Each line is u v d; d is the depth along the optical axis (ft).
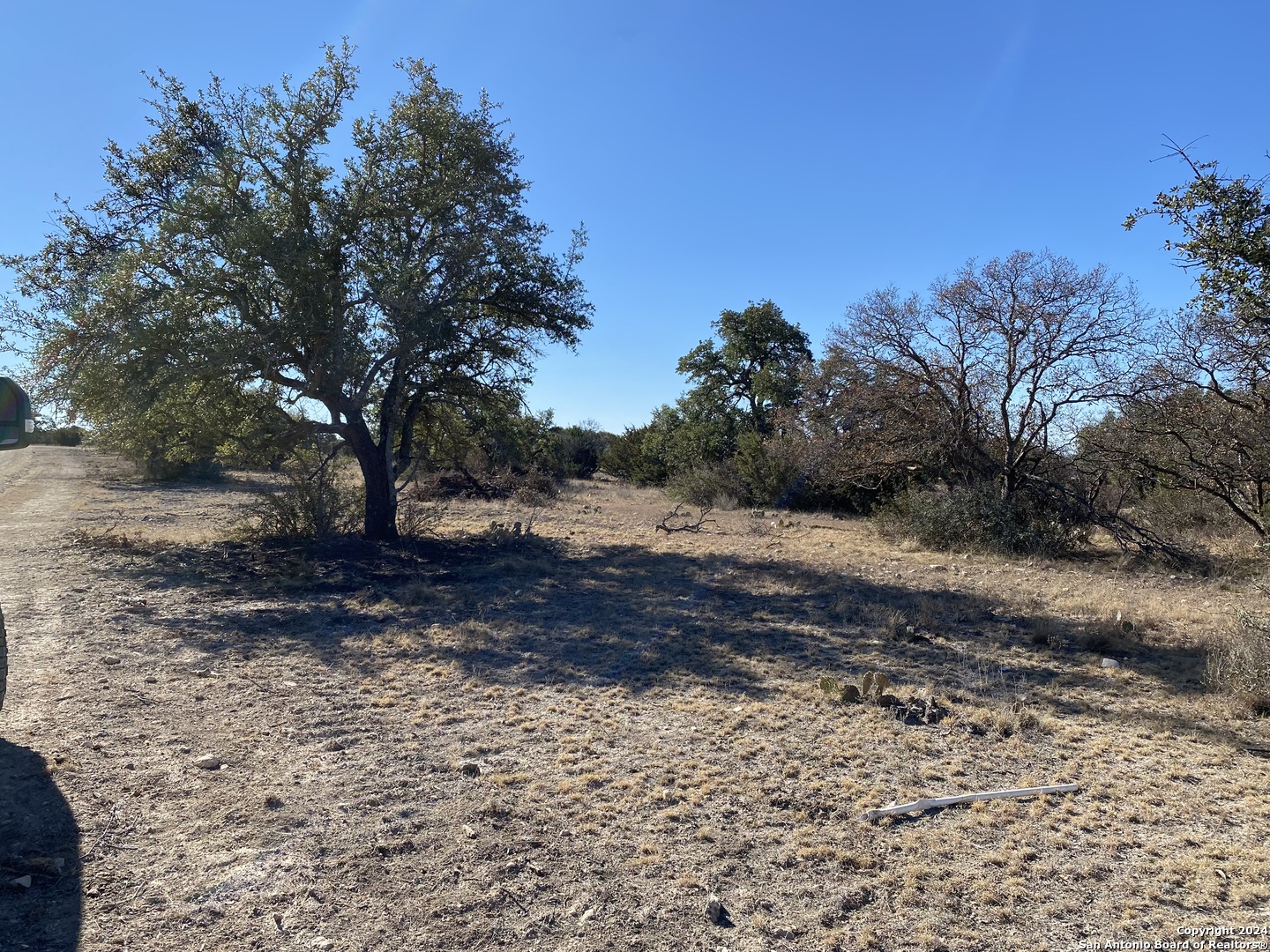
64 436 189.88
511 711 19.72
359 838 13.21
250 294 41.47
